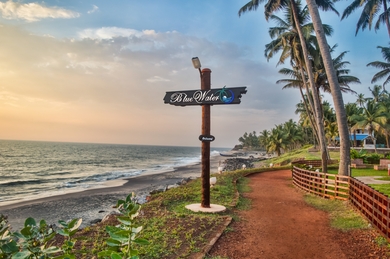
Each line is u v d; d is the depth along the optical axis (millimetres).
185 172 39469
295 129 67250
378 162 25594
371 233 6656
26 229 1788
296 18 19922
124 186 24250
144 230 6918
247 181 18484
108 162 60875
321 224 8078
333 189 12406
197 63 9023
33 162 54406
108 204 16188
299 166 17500
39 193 20594
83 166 49188
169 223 7625
